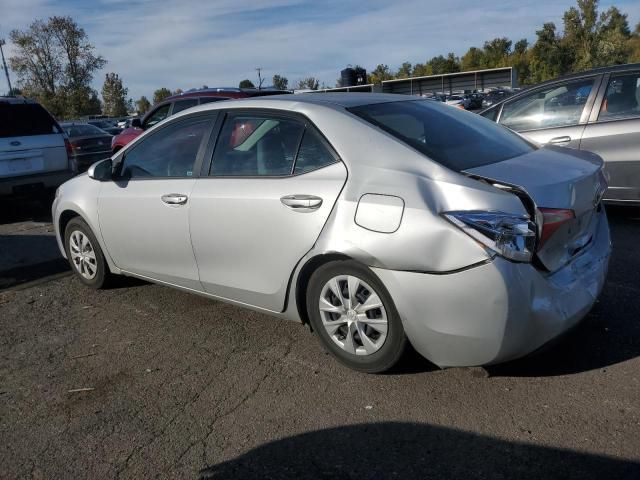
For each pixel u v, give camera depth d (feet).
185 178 13.84
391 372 11.48
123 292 17.01
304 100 12.74
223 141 13.37
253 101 13.29
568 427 9.48
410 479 8.57
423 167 10.59
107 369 12.49
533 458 8.82
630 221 21.43
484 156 11.31
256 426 10.11
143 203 14.49
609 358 11.53
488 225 9.56
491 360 9.98
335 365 12.00
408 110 12.69
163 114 35.91
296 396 10.94
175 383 11.73
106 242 15.96
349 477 8.71
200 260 13.53
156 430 10.17
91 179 16.47
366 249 10.44
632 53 174.70
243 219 12.34
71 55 188.34
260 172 12.48
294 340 13.29
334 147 11.49
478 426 9.68
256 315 14.84
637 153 20.04
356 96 13.23
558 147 13.38
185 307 15.64
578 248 11.21
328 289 11.51
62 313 15.76
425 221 9.95
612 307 13.78
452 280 9.77
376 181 10.71
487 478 8.48
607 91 20.92
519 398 10.39
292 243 11.59
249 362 12.40
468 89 184.44
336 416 10.23
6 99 28.27
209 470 9.06
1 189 27.32
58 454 9.66
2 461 9.56
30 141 28.17
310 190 11.37
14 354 13.44
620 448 8.89
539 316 9.80
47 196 29.63
